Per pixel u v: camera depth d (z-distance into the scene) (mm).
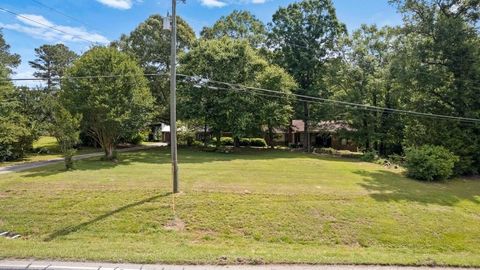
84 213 10805
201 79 27203
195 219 10625
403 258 7305
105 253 6957
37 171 17344
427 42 21328
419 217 11484
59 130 17844
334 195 13094
